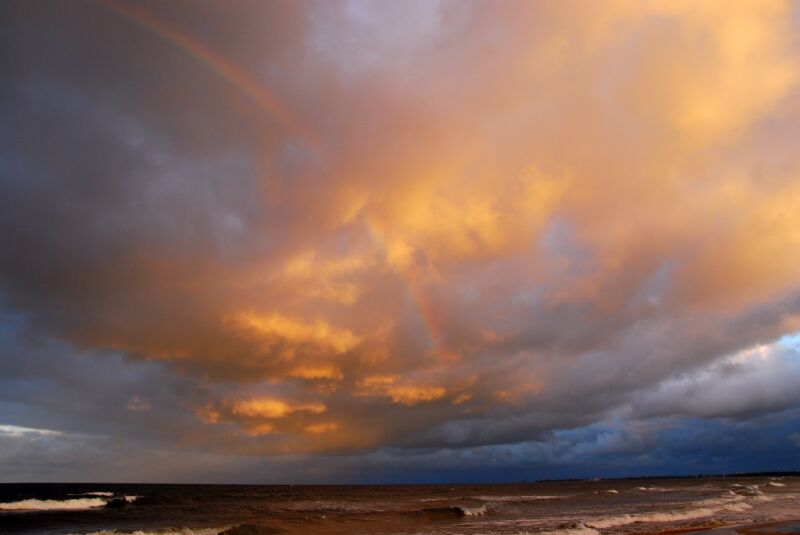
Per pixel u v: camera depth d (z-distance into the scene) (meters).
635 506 58.09
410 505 66.00
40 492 98.00
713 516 41.69
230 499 82.44
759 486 107.44
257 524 37.41
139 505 66.81
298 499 84.00
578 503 67.06
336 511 54.41
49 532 37.25
